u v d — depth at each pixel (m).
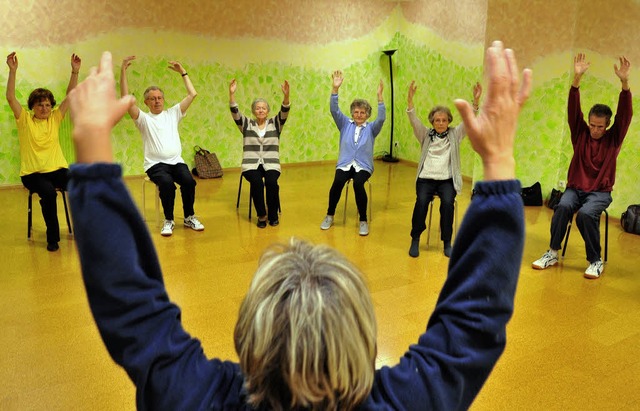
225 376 0.72
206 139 7.00
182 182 4.59
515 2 5.39
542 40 5.37
